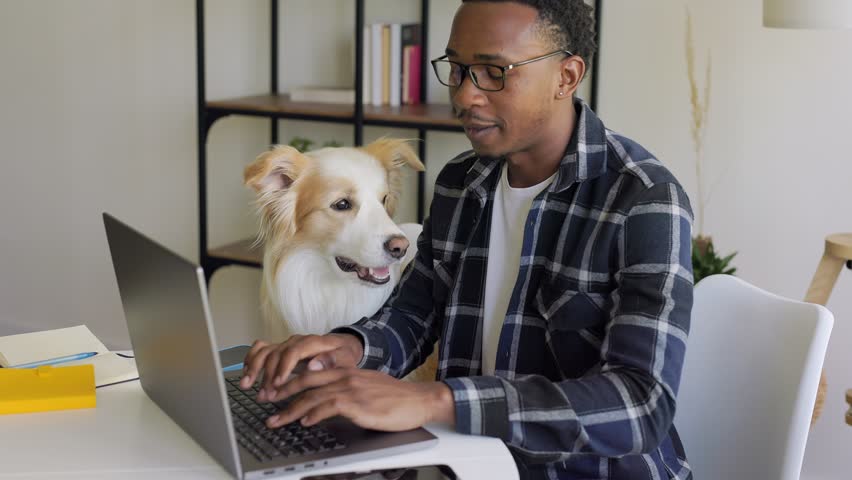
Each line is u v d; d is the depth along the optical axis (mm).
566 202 1396
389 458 1093
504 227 1489
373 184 1895
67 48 3426
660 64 2594
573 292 1354
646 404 1163
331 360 1296
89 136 3473
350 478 1054
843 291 2465
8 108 3588
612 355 1220
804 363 1350
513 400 1144
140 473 1060
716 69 2529
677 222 1282
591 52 1418
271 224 1942
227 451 1036
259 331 3354
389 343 1451
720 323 1489
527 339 1422
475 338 1496
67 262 3645
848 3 1962
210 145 3262
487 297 1489
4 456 1104
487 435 1145
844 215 2465
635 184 1330
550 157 1420
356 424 1127
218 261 2934
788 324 1392
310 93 2875
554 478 1329
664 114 2617
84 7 3357
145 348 1226
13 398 1248
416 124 2518
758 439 1401
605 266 1327
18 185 3654
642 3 2582
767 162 2521
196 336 1015
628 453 1168
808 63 2424
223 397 1003
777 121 2488
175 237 3408
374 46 2775
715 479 1458
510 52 1296
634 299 1259
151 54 3287
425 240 1604
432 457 1097
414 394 1144
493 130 1356
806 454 2582
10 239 3727
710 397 1479
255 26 3109
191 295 989
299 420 1167
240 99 2922
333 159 1896
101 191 3506
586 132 1377
